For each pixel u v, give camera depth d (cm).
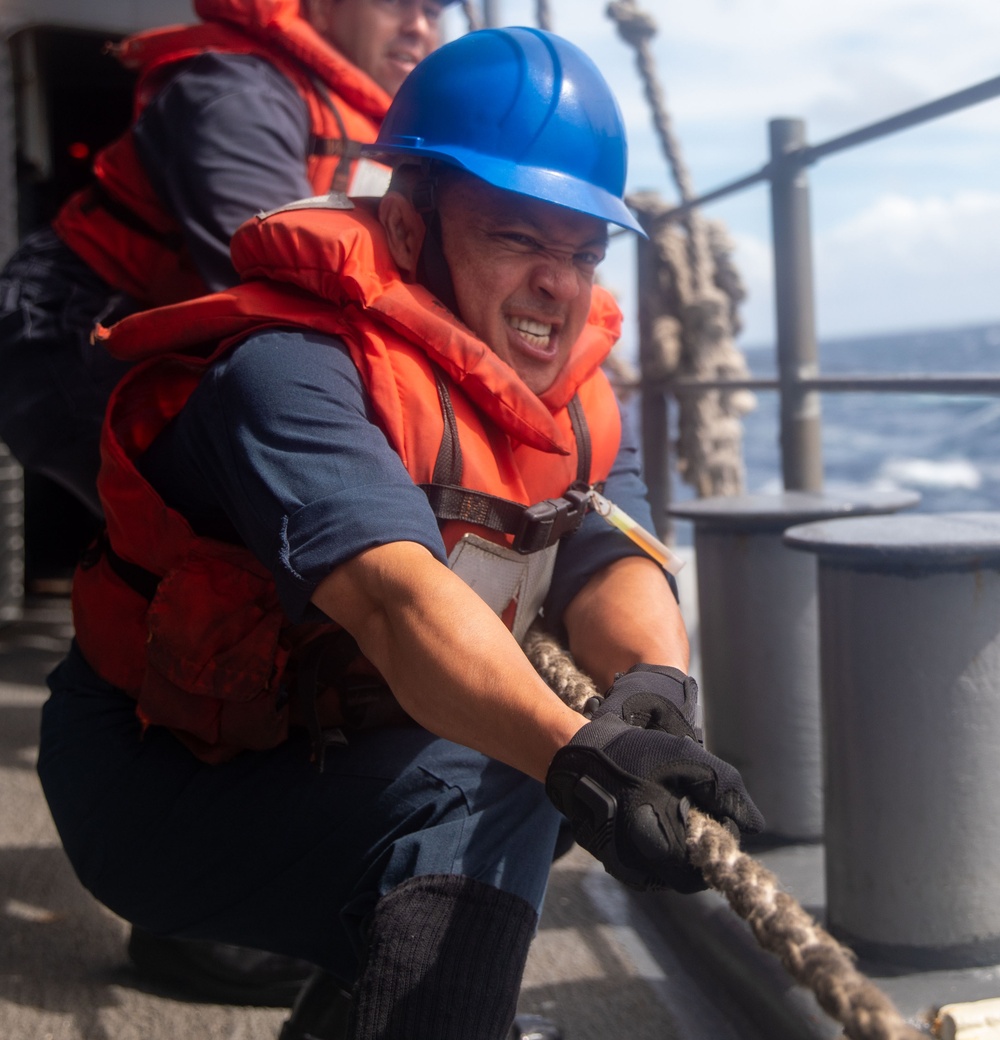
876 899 182
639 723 104
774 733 233
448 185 132
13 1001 191
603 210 130
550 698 99
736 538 233
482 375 124
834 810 188
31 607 497
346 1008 143
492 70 132
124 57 220
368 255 126
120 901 143
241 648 127
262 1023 185
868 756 181
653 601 138
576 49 138
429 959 116
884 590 178
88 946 211
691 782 92
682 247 375
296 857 131
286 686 133
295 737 136
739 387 325
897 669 178
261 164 196
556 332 136
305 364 121
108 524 139
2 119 427
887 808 180
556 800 94
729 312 380
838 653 185
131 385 137
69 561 573
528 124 130
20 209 523
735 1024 187
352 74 207
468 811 126
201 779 135
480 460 127
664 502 388
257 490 116
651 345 377
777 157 273
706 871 88
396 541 109
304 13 222
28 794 285
